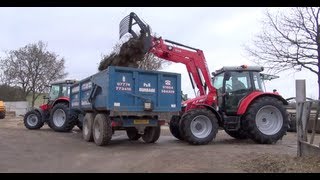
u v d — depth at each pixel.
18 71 49.84
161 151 11.52
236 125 14.10
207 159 9.98
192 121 13.11
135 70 12.60
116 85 12.30
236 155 10.52
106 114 13.02
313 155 9.32
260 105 13.74
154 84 12.91
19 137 15.17
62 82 19.64
